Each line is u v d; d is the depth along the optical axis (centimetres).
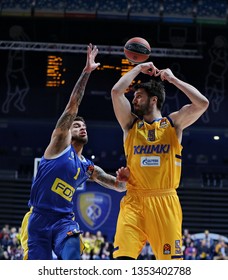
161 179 540
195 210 2575
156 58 2467
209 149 2720
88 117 2416
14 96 2444
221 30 2502
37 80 2441
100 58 2408
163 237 531
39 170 564
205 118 2444
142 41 575
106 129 2630
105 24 2488
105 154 2705
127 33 2483
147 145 547
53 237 555
